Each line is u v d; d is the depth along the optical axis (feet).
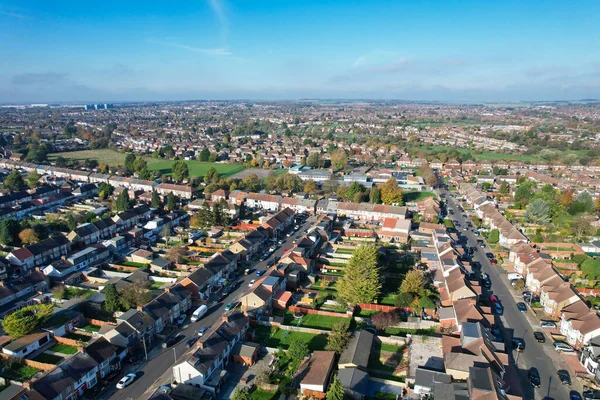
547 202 606.96
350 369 262.26
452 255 433.07
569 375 273.95
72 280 403.95
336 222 599.98
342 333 294.46
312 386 248.32
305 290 391.04
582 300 332.19
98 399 250.16
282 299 359.05
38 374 265.54
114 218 548.31
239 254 456.45
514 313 354.95
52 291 378.53
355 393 242.99
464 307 321.73
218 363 273.13
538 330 328.70
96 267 428.97
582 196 651.66
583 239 522.06
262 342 308.19
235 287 400.67
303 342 280.72
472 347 266.98
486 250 504.43
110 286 346.13
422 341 300.81
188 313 353.10
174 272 424.05
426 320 333.83
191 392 248.32
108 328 296.51
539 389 260.01
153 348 303.48
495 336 313.32
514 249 465.06
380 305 357.00
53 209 646.33
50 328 312.71
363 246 396.78
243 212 632.79
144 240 514.68
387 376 268.82
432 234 519.19
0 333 315.99
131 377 266.16
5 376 267.80
